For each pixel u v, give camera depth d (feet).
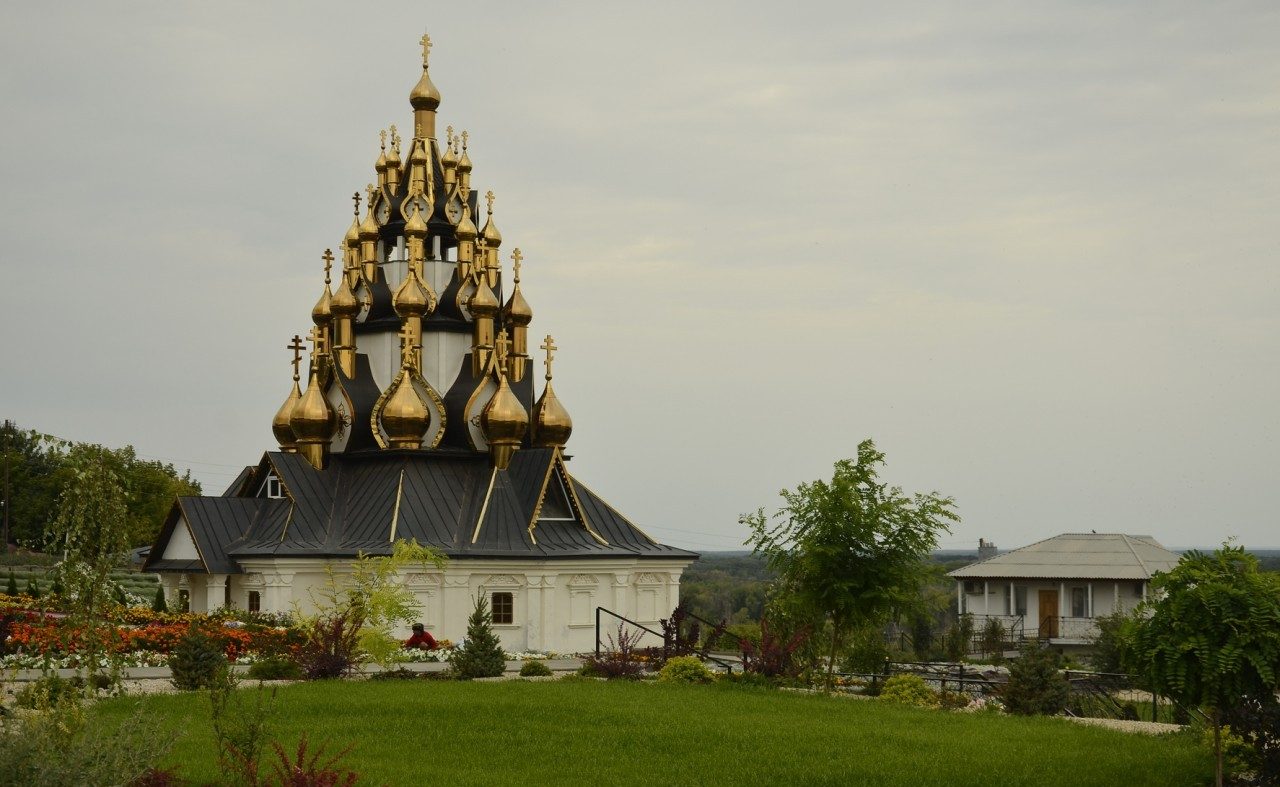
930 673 175.22
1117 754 100.63
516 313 224.94
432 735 101.76
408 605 179.73
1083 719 125.90
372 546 198.18
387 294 221.05
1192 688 85.76
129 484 122.21
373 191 225.35
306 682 134.62
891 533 146.10
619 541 213.46
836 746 100.53
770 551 148.66
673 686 135.54
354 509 207.41
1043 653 145.89
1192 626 86.02
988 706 136.56
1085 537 335.67
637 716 111.75
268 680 139.44
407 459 210.18
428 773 88.58
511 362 224.53
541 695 123.34
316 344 223.92
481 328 218.59
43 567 307.78
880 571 145.07
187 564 204.74
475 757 94.27
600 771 90.48
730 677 141.79
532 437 223.10
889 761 95.45
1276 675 84.74
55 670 112.06
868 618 147.84
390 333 219.20
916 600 149.59
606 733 103.91
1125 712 140.36
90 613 115.96
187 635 136.36
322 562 196.24
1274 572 86.99
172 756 89.97
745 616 416.46
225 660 131.54
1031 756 99.14
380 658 146.61
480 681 138.51
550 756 95.09
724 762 94.07
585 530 210.79
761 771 91.30
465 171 228.22
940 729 111.04
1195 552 88.48
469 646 149.38
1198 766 96.27
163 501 349.00
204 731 100.48
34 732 69.36
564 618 202.80
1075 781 90.99
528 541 203.51
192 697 117.80
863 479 147.13
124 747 71.87
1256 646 84.38
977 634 280.92
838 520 144.66
